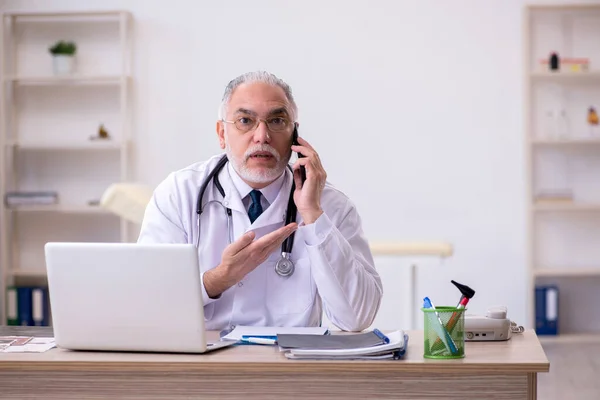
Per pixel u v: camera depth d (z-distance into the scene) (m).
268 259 2.25
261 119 2.22
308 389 1.73
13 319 5.49
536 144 5.54
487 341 2.01
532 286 5.33
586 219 5.59
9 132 5.68
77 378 1.78
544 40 5.54
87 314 1.84
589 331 5.60
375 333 1.91
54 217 5.75
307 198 2.16
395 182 5.53
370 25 5.52
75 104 5.66
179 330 1.80
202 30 5.56
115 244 1.80
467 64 5.50
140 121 5.60
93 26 5.62
